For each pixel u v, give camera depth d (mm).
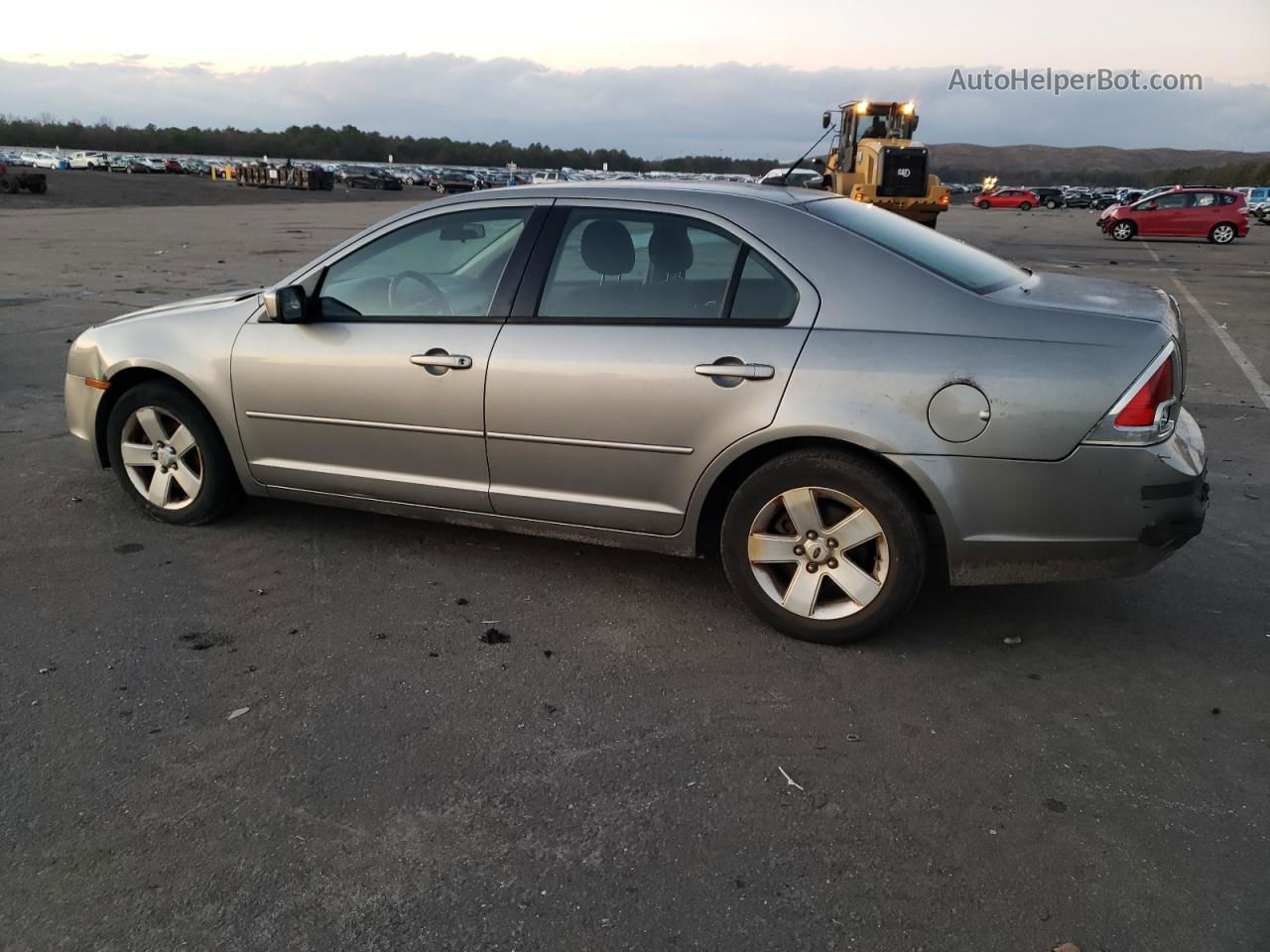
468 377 3711
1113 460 3031
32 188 46375
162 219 30109
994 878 2334
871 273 3277
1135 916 2211
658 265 3537
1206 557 4387
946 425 3102
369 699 3105
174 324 4371
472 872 2336
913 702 3137
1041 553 3168
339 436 4059
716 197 3537
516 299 3719
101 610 3695
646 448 3494
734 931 2162
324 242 21922
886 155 20812
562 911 2213
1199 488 3154
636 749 2854
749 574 3531
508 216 3834
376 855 2389
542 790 2650
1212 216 28188
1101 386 3008
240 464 4336
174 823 2490
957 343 3117
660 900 2250
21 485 5117
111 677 3199
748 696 3162
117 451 4594
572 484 3684
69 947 2088
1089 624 3717
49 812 2520
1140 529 3086
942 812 2578
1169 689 3240
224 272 15609
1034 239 29062
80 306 11398
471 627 3631
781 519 3498
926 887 2301
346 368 3943
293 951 2088
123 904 2213
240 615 3686
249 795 2607
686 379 3375
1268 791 2684
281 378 4086
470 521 3988
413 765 2758
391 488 4043
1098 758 2840
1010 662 3410
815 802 2613
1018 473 3082
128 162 106188
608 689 3195
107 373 4469
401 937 2131
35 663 3275
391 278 3979
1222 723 3033
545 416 3613
